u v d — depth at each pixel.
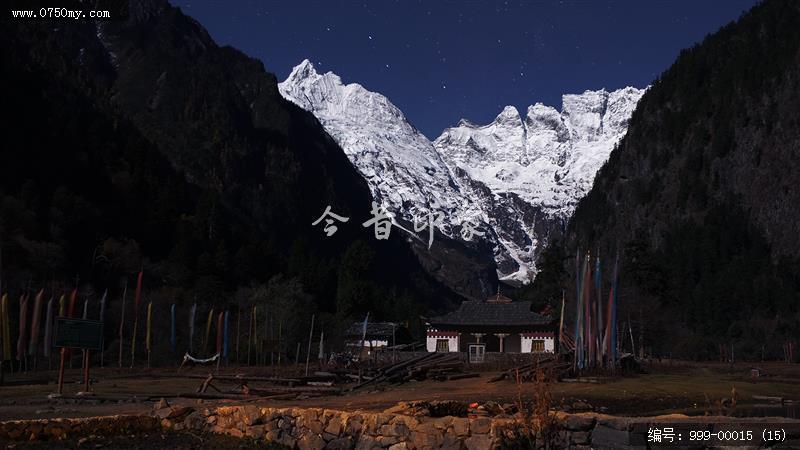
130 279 126.00
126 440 17.88
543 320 95.25
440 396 36.00
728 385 46.28
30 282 93.62
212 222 178.00
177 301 108.19
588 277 55.03
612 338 54.25
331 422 16.75
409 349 106.50
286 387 42.38
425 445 14.85
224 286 135.25
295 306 104.88
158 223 164.25
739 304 186.25
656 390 40.97
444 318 98.62
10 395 37.00
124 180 174.50
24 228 117.31
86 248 131.00
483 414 19.00
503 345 95.81
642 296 141.62
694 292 193.38
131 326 97.31
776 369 92.44
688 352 146.62
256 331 89.25
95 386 43.75
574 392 39.09
